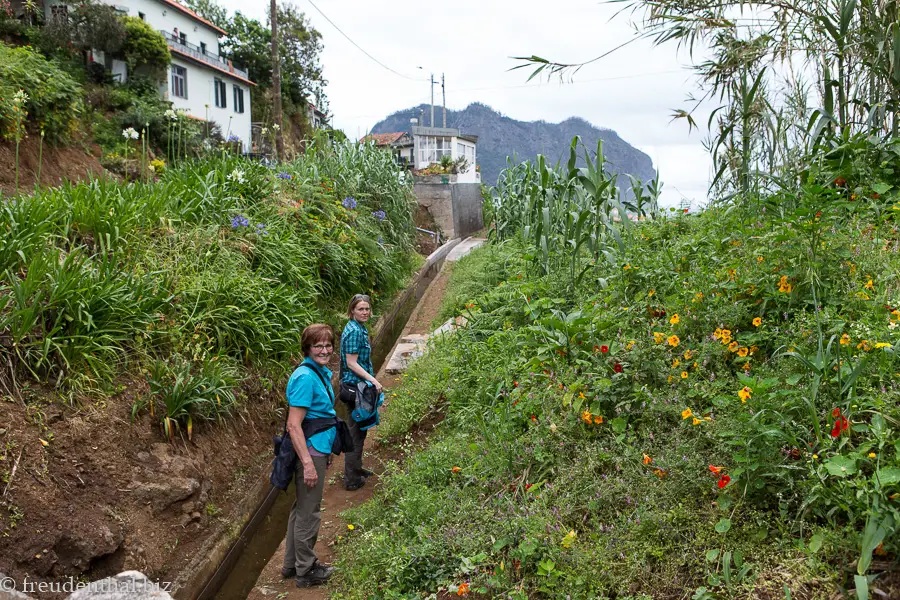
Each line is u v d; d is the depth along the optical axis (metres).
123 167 12.06
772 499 2.81
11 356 4.12
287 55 35.03
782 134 5.18
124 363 4.79
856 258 3.84
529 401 4.32
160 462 4.37
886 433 2.46
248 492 5.01
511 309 6.60
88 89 17.89
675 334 4.07
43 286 4.55
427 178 26.25
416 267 13.88
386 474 5.20
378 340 9.41
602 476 3.40
